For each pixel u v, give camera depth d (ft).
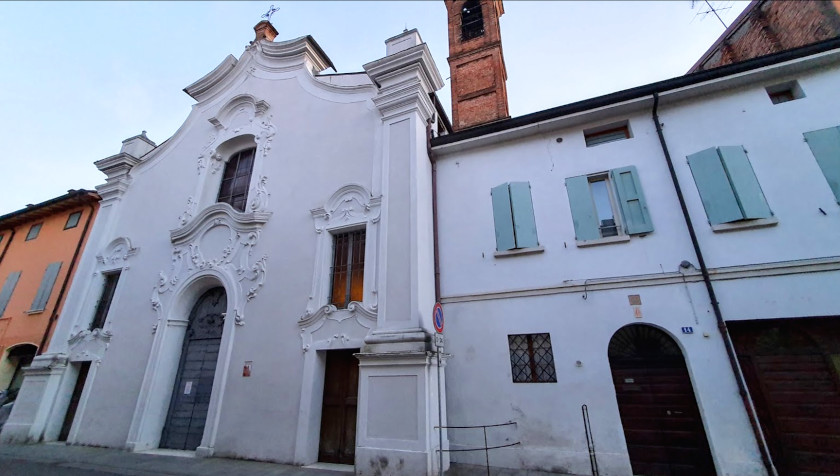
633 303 24.62
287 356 29.19
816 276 21.62
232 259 35.01
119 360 35.88
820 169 23.32
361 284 29.89
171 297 36.01
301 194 34.88
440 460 22.95
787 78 26.20
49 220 51.78
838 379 20.62
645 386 23.57
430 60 33.96
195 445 31.07
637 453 22.66
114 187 46.29
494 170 32.04
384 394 24.31
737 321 22.35
